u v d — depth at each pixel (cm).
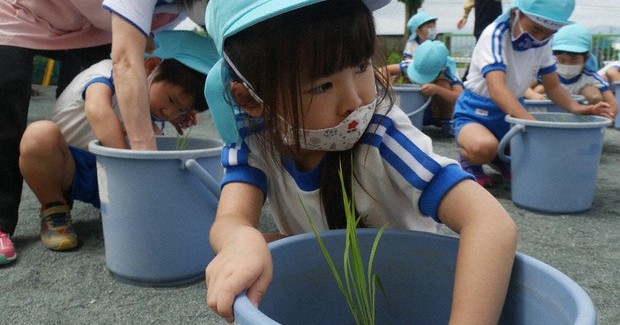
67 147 122
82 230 134
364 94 54
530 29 169
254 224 60
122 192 97
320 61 49
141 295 98
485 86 179
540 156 147
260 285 46
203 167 100
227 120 62
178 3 113
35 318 88
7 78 113
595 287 100
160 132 136
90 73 127
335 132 55
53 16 122
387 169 60
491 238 48
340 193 62
